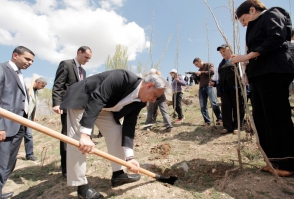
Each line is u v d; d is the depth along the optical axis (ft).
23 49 8.44
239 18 7.72
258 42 7.07
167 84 6.44
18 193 9.02
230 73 12.19
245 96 7.35
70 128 6.92
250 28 7.50
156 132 15.05
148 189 7.20
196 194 6.68
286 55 6.69
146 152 11.09
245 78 7.76
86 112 6.12
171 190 7.04
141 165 9.21
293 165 6.98
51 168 11.32
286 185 6.51
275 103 6.88
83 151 6.01
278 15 6.60
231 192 6.63
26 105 9.06
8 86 7.88
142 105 7.29
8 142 7.80
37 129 5.33
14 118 5.01
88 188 6.93
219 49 12.73
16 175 10.75
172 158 9.68
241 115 12.35
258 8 7.26
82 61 10.09
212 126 14.01
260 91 7.14
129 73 6.70
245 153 9.34
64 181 9.12
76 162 6.70
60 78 9.45
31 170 11.52
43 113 33.99
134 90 6.70
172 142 12.24
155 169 8.77
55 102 9.28
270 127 7.11
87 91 6.85
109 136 7.61
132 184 7.64
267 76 6.88
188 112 20.75
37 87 13.69
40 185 9.40
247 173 7.54
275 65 6.66
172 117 19.65
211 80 14.42
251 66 7.23
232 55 7.51
